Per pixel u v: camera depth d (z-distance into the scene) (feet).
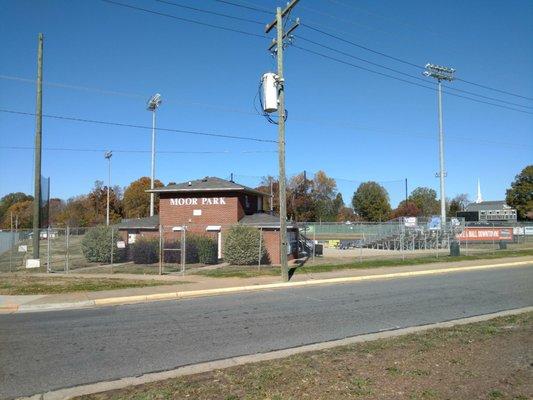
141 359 26.81
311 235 220.84
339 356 24.49
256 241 91.91
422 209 395.55
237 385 20.11
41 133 84.79
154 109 134.72
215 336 32.48
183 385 20.45
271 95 65.92
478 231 162.40
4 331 35.01
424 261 94.94
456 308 42.96
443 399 17.83
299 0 65.82
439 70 157.89
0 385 22.47
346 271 78.48
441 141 159.74
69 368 25.13
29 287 58.23
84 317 41.24
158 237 99.86
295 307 44.62
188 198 111.14
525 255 109.19
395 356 24.03
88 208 295.07
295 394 18.60
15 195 384.88
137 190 292.20
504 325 31.86
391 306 44.50
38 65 84.69
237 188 106.42
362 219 340.39
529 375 20.52
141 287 59.47
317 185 317.22
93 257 99.09
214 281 65.62
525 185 303.48
